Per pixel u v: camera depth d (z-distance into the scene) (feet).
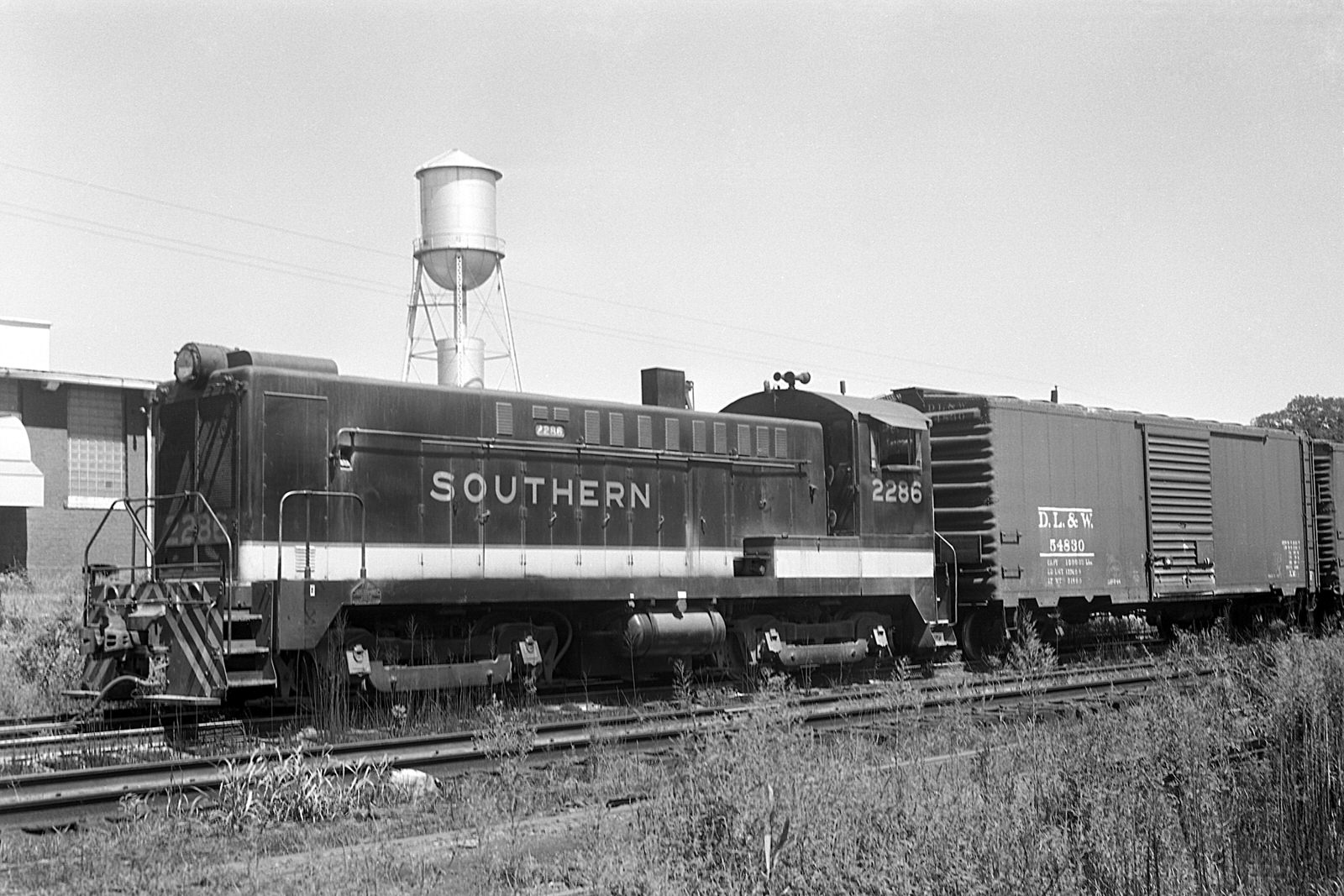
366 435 51.13
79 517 130.62
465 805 33.22
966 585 72.64
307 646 46.29
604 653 58.95
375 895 25.46
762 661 63.00
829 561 64.39
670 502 61.62
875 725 44.01
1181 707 38.01
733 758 29.22
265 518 48.08
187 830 30.66
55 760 39.19
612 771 37.35
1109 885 26.58
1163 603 86.63
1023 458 74.59
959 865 25.46
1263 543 94.07
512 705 53.78
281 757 36.83
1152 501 84.07
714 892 24.80
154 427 51.83
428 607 52.75
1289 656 45.27
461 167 125.49
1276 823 31.83
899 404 73.77
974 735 41.55
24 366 139.54
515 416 56.24
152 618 45.52
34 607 86.58
